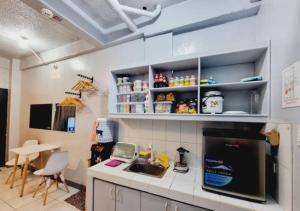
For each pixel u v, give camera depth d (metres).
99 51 2.44
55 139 2.94
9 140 3.49
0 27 2.20
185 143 1.76
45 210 1.98
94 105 2.47
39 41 2.63
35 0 1.42
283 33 1.01
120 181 1.42
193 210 1.15
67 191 2.45
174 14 1.76
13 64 3.54
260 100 1.37
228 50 1.31
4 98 3.56
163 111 1.69
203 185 1.20
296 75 0.85
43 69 3.22
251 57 1.39
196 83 1.54
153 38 1.92
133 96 1.94
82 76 2.42
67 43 2.70
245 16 1.51
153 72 1.78
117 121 2.19
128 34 2.07
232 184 1.11
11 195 2.32
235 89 1.55
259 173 1.06
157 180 1.36
